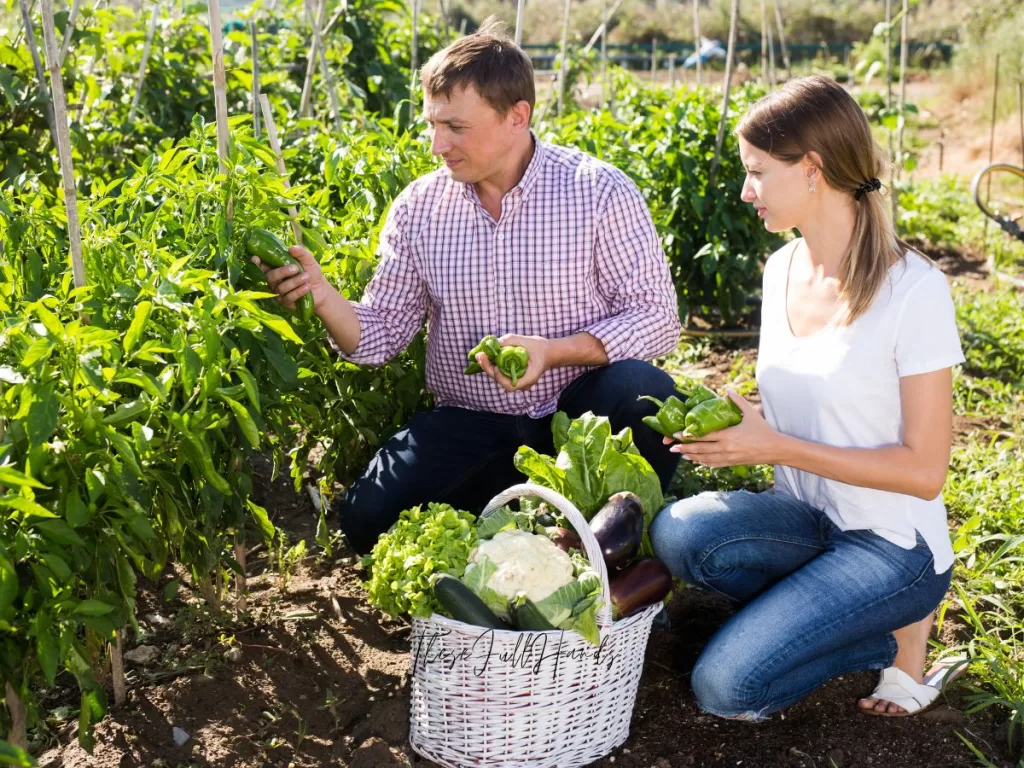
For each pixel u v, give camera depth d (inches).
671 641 126.0
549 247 124.4
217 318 96.3
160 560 107.2
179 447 99.0
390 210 131.4
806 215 106.2
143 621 129.3
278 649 123.8
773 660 102.9
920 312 100.7
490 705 98.4
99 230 109.1
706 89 272.5
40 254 115.0
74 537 85.0
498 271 125.6
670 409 106.0
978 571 137.4
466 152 116.7
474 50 113.7
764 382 114.2
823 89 101.6
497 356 112.7
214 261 109.7
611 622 96.7
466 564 101.9
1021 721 107.2
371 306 130.3
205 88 222.2
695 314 264.7
